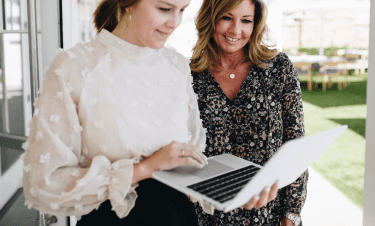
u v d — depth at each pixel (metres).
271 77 1.39
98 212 0.92
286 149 0.69
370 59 1.53
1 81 2.69
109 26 1.00
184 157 0.88
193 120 1.19
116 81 0.91
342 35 16.83
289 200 1.37
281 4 3.13
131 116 0.92
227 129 1.41
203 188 0.81
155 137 0.97
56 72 0.83
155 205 0.95
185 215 1.02
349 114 7.50
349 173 4.27
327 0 9.47
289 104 1.40
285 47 17.31
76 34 2.21
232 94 1.43
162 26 0.86
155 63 1.02
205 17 1.37
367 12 13.09
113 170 0.84
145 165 0.88
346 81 10.98
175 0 0.82
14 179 2.44
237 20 1.29
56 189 0.80
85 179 0.79
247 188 0.68
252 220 1.35
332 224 2.92
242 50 1.43
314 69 12.49
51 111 0.82
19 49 2.58
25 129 2.64
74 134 0.84
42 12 1.78
